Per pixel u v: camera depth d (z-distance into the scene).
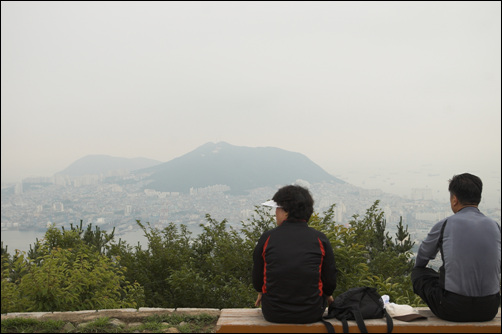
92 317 4.01
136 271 7.11
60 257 5.12
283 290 3.09
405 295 5.77
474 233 3.11
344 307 3.28
